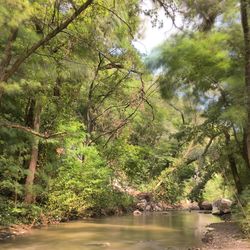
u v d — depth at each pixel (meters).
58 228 18.84
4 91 13.52
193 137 22.84
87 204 23.89
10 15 10.79
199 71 15.98
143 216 26.61
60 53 17.36
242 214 15.82
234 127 18.67
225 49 15.38
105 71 26.36
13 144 18.22
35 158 20.16
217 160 22.50
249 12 14.33
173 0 14.14
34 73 15.19
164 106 30.48
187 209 34.22
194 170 26.89
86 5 13.68
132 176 29.03
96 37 18.88
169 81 17.03
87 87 25.78
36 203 21.14
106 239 15.57
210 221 22.97
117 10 15.77
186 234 17.16
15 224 18.14
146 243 14.66
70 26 17.05
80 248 13.56
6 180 18.38
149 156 29.02
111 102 28.75
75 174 22.16
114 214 27.66
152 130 32.56
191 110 19.89
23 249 13.33
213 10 14.35
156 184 29.00
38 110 19.66
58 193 21.55
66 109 22.72
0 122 14.79
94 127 28.50
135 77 27.41
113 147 27.58
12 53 14.37
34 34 14.77
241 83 15.47
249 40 14.50
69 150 21.94
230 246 13.00
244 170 21.48
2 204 18.17
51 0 14.27
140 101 27.17
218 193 34.97
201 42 15.19
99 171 23.19
